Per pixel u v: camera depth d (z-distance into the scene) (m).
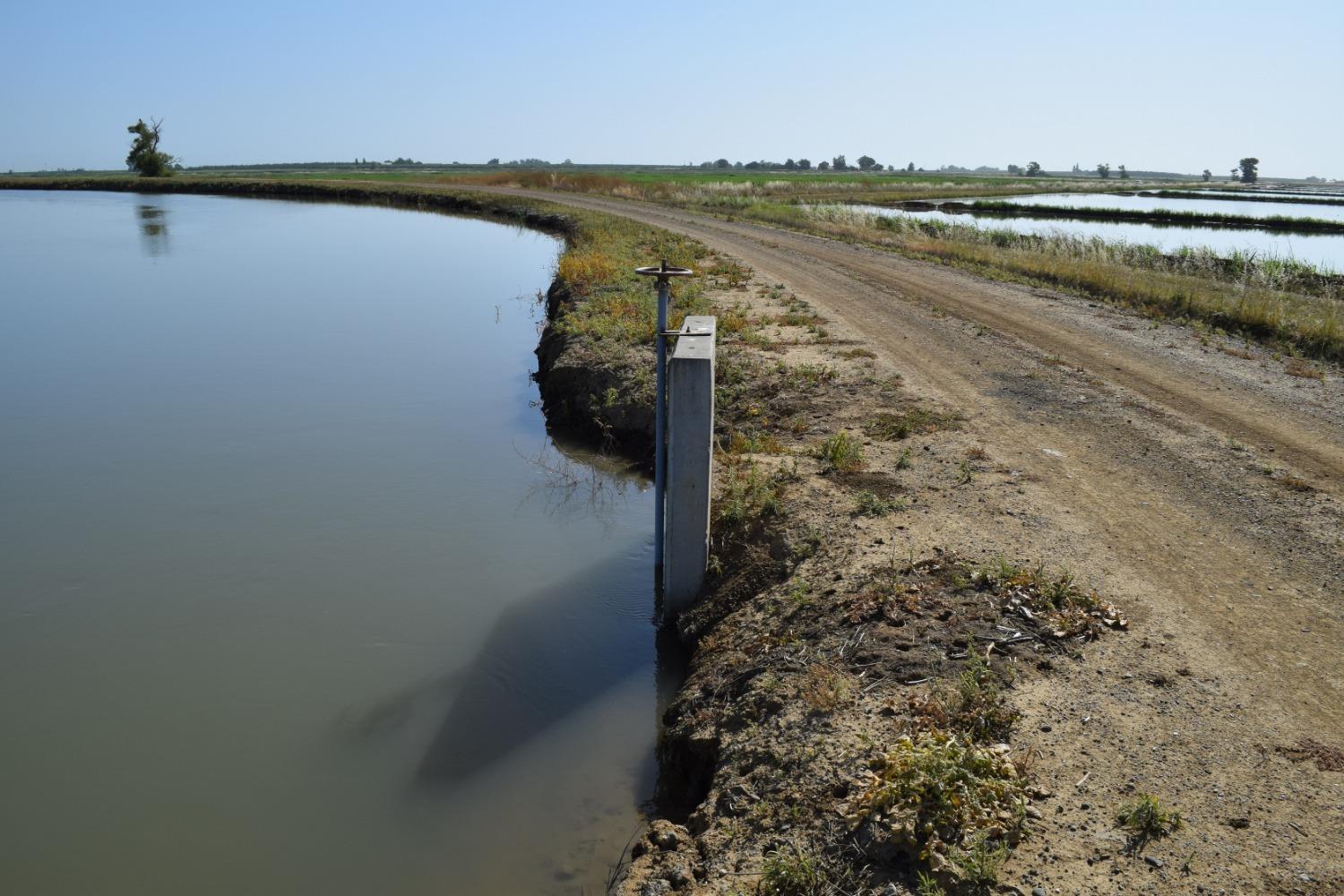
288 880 5.66
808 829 4.78
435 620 8.70
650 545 10.30
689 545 7.92
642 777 6.41
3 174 151.88
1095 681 5.65
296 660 8.05
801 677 6.05
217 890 5.60
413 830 6.02
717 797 5.43
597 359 14.63
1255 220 53.38
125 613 8.88
